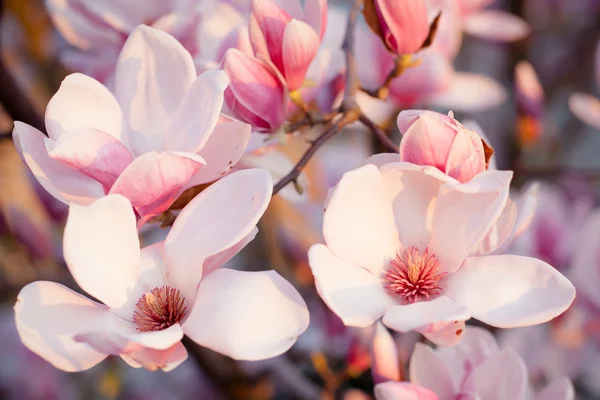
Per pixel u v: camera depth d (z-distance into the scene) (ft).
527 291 3.60
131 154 3.70
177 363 3.53
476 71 6.50
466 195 3.65
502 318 3.58
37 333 3.53
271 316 3.54
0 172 5.44
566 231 5.41
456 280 3.67
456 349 4.05
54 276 5.24
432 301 3.59
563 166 5.79
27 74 6.18
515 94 5.72
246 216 3.59
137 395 6.91
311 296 5.56
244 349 3.51
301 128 4.13
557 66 6.97
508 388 3.90
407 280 3.67
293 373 4.99
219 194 3.64
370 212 3.68
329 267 3.63
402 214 3.71
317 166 5.88
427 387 3.92
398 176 3.67
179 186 3.69
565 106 6.91
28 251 5.20
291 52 3.97
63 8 4.72
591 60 6.91
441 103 4.94
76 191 3.77
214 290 3.57
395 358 3.92
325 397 4.81
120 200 3.56
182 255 3.64
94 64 4.74
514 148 5.66
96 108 3.80
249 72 3.98
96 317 3.60
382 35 4.17
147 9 4.61
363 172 3.62
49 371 6.89
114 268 3.61
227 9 4.43
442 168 3.63
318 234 5.74
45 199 5.26
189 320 3.56
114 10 4.63
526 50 6.20
